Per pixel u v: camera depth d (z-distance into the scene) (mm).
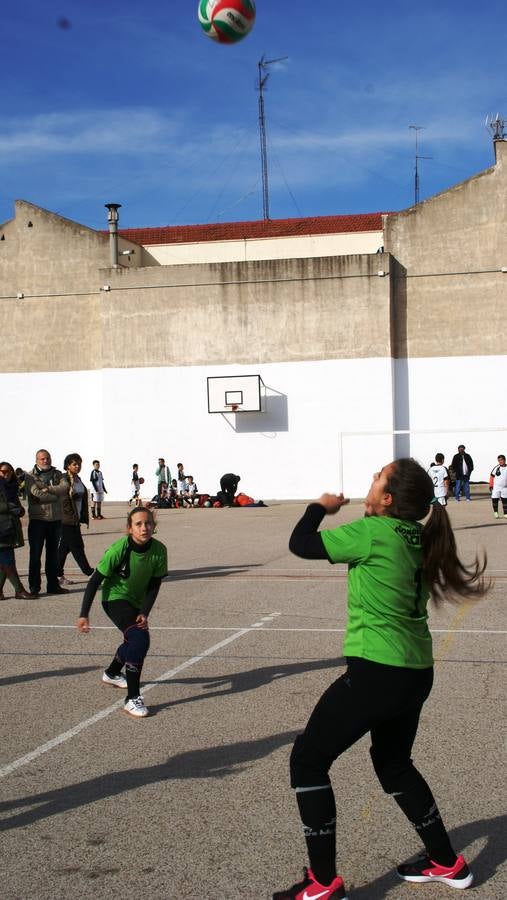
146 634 7023
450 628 10102
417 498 4090
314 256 38562
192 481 33625
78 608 11953
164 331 35562
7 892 4086
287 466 34938
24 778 5555
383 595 3967
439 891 4074
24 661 8805
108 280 35906
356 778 5461
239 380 34750
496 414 34500
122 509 32812
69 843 4598
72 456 14078
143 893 4055
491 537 19922
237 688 7602
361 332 34406
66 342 37094
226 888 4090
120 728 6547
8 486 12672
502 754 5805
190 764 5750
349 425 34531
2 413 37438
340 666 8305
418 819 4102
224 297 35219
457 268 34719
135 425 35719
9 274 37500
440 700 7102
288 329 34875
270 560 16875
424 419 34938
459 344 34719
